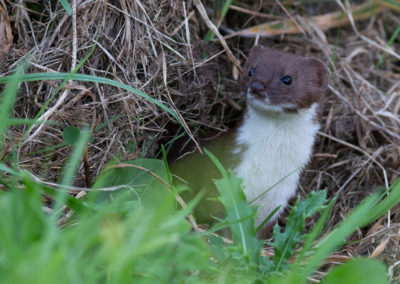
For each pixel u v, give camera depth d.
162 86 9.05
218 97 10.41
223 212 8.61
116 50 8.63
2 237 4.23
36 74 6.59
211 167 8.76
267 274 5.70
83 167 7.90
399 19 12.70
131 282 4.90
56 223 5.97
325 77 8.73
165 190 7.45
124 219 6.07
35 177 6.68
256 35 10.79
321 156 10.47
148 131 9.04
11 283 3.92
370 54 12.08
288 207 10.26
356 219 6.17
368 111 10.83
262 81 8.29
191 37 9.82
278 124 8.51
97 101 8.31
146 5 9.02
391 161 10.27
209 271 5.59
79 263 4.77
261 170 8.57
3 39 8.30
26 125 7.95
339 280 5.23
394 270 7.52
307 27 11.34
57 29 8.30
